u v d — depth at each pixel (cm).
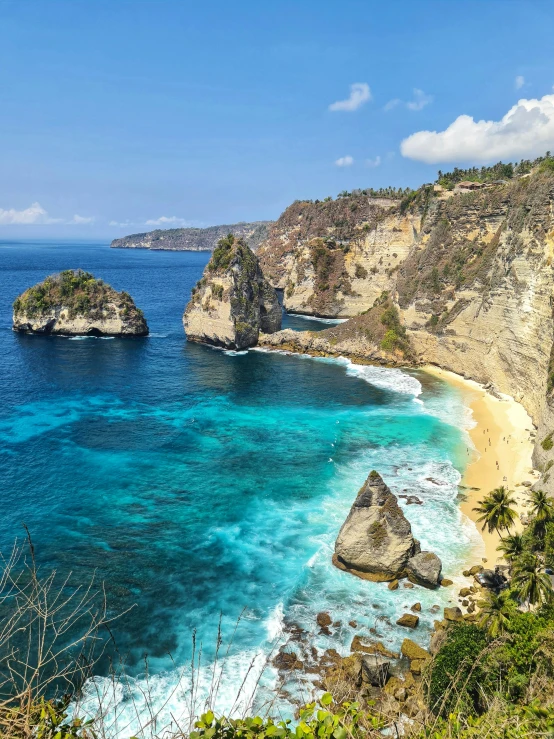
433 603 3969
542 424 6384
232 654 3466
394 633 3669
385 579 4212
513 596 3625
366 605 3947
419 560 4172
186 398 8794
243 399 8812
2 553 4353
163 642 3544
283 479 5881
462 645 3045
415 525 4984
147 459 6312
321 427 7538
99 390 9056
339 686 2741
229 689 3181
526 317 8138
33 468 5947
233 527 4919
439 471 6134
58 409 8000
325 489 5669
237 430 7362
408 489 5675
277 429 7425
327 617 3809
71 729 1055
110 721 2844
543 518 4331
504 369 8838
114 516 5038
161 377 10062
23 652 3300
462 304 10250
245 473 6016
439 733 1343
